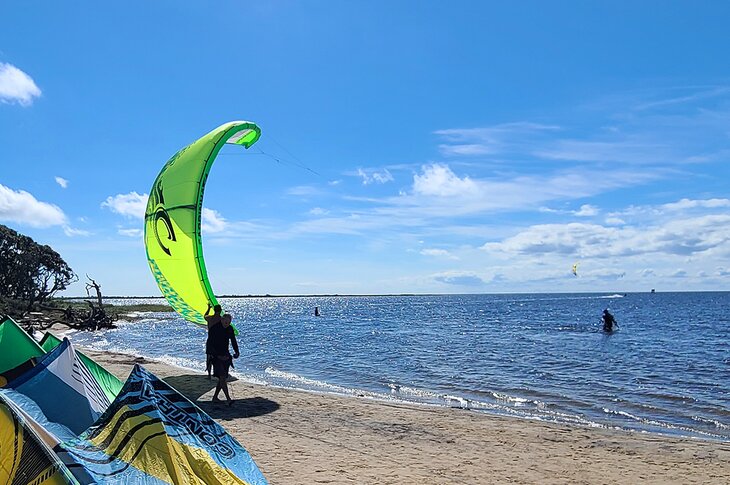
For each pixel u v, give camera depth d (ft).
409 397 49.29
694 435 36.81
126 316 222.69
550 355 85.66
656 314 243.81
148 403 18.44
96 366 28.17
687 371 68.33
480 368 70.28
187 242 46.55
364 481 23.82
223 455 18.93
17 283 203.31
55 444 15.80
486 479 24.90
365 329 158.30
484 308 354.54
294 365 73.00
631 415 42.80
